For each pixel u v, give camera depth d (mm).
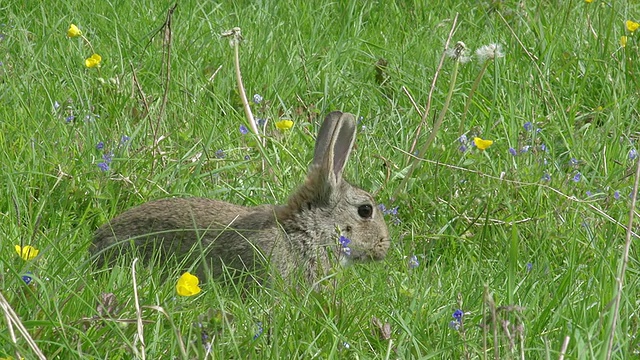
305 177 11148
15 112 12422
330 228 10555
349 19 16516
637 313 8992
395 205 11633
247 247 10133
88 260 9156
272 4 16828
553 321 8633
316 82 14594
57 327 7531
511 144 12867
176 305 8664
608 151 12773
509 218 11188
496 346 7438
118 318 7949
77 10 15984
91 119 12273
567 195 11531
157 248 10188
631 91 14594
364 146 12727
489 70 14797
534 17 16484
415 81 14555
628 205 11555
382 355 8102
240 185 11750
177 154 12125
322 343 8344
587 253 10477
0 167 10984
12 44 14688
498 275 9812
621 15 16594
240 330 8383
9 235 9719
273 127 13023
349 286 9641
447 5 17438
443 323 8734
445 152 12430
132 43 14984
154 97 13438
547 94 14242
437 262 10461
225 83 14078
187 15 16031
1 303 7020
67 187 10773
